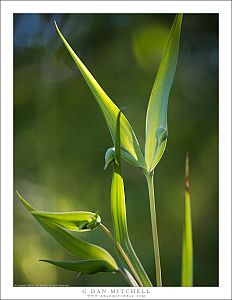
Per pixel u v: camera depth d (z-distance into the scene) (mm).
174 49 378
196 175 858
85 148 866
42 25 844
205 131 871
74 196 847
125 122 375
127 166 829
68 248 368
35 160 866
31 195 839
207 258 823
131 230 816
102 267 365
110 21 865
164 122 377
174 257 815
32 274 793
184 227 371
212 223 845
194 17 869
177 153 863
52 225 368
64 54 854
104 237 772
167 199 841
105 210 830
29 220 817
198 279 802
